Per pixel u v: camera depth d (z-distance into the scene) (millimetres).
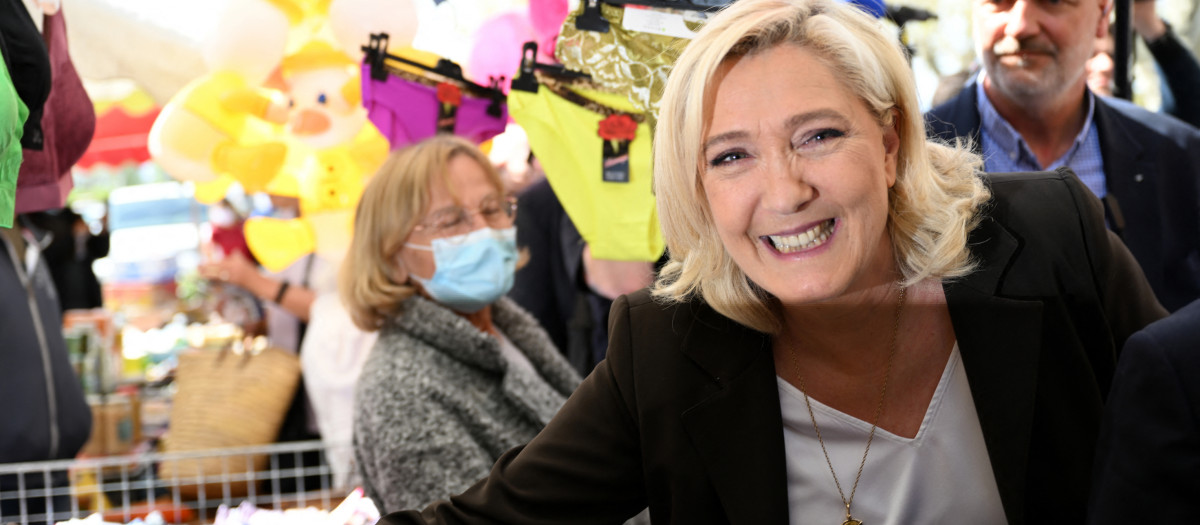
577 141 2537
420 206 2033
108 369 4773
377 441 1860
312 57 2811
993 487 1386
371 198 2064
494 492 1476
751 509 1391
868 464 1423
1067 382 1370
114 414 3906
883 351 1407
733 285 1389
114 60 2838
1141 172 2592
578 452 1474
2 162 1573
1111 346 1423
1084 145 2633
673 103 1289
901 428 1418
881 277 1376
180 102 2730
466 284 2064
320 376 3168
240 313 3764
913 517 1413
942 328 1411
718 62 1218
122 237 8430
